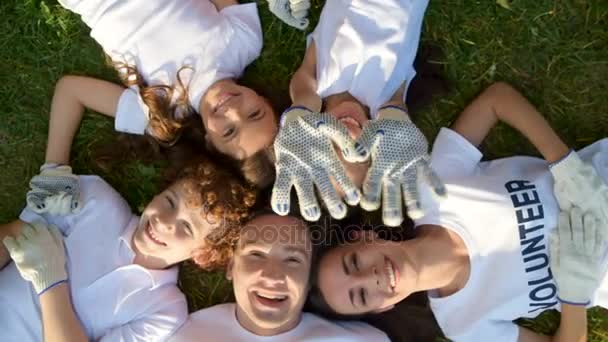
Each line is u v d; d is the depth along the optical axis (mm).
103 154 1375
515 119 1270
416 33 1234
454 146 1274
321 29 1245
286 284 1158
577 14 1296
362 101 1225
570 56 1312
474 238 1247
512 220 1236
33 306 1283
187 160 1345
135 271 1308
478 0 1313
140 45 1282
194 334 1291
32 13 1344
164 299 1317
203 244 1286
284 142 1124
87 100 1331
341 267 1198
